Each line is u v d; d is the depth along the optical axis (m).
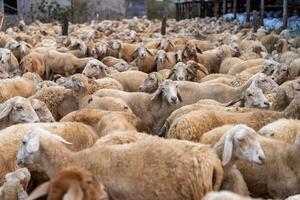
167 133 8.77
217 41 23.58
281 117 8.59
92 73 14.03
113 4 53.38
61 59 16.55
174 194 5.81
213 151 6.15
